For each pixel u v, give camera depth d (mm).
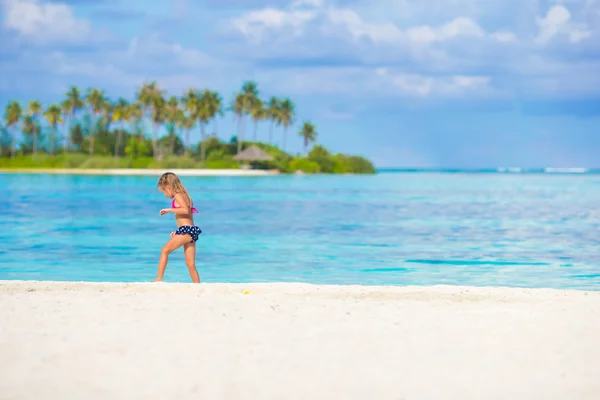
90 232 21984
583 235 21812
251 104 139875
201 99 130375
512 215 30344
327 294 8742
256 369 5477
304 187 64062
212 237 21000
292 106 147000
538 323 6980
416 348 6094
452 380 5246
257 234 21875
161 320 7082
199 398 4844
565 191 57031
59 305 7809
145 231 22359
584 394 4941
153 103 129875
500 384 5160
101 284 9438
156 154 132625
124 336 6438
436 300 8422
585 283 12844
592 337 6422
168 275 13578
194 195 47812
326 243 19500
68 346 6082
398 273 13992
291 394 4930
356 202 40062
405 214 30844
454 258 16406
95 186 59094
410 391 5008
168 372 5391
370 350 6031
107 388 5035
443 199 44031
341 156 143125
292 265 15086
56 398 4832
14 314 7320
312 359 5758
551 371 5449
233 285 9367
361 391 5000
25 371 5395
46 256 16281
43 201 38281
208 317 7250
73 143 152875
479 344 6227
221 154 133875
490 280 13172
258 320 7137
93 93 139000
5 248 17828
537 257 16578
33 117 147250
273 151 141250
